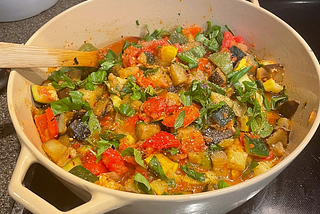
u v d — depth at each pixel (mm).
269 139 425
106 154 393
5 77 464
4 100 454
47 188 403
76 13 479
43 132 410
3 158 407
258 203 413
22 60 391
